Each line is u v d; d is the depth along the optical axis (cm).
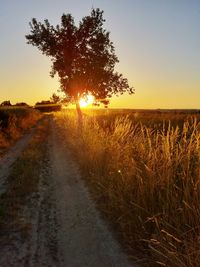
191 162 661
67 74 2798
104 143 1231
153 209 645
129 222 667
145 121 2061
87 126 1778
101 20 2780
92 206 866
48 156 1706
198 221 553
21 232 730
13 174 1241
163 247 524
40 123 4725
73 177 1202
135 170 803
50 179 1200
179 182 664
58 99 2959
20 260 618
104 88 2766
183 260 509
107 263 590
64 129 3112
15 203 922
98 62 2728
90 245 659
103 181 966
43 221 797
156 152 768
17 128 3225
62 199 956
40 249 655
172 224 587
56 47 2762
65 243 676
